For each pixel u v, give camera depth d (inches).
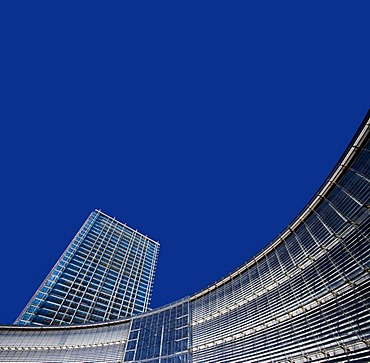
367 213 748.6
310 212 1053.2
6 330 1690.5
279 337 816.3
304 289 850.1
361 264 682.2
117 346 1464.1
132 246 4397.1
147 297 3538.4
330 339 641.0
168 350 1236.5
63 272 3218.5
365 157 840.3
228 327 1083.3
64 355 1503.4
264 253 1222.3
